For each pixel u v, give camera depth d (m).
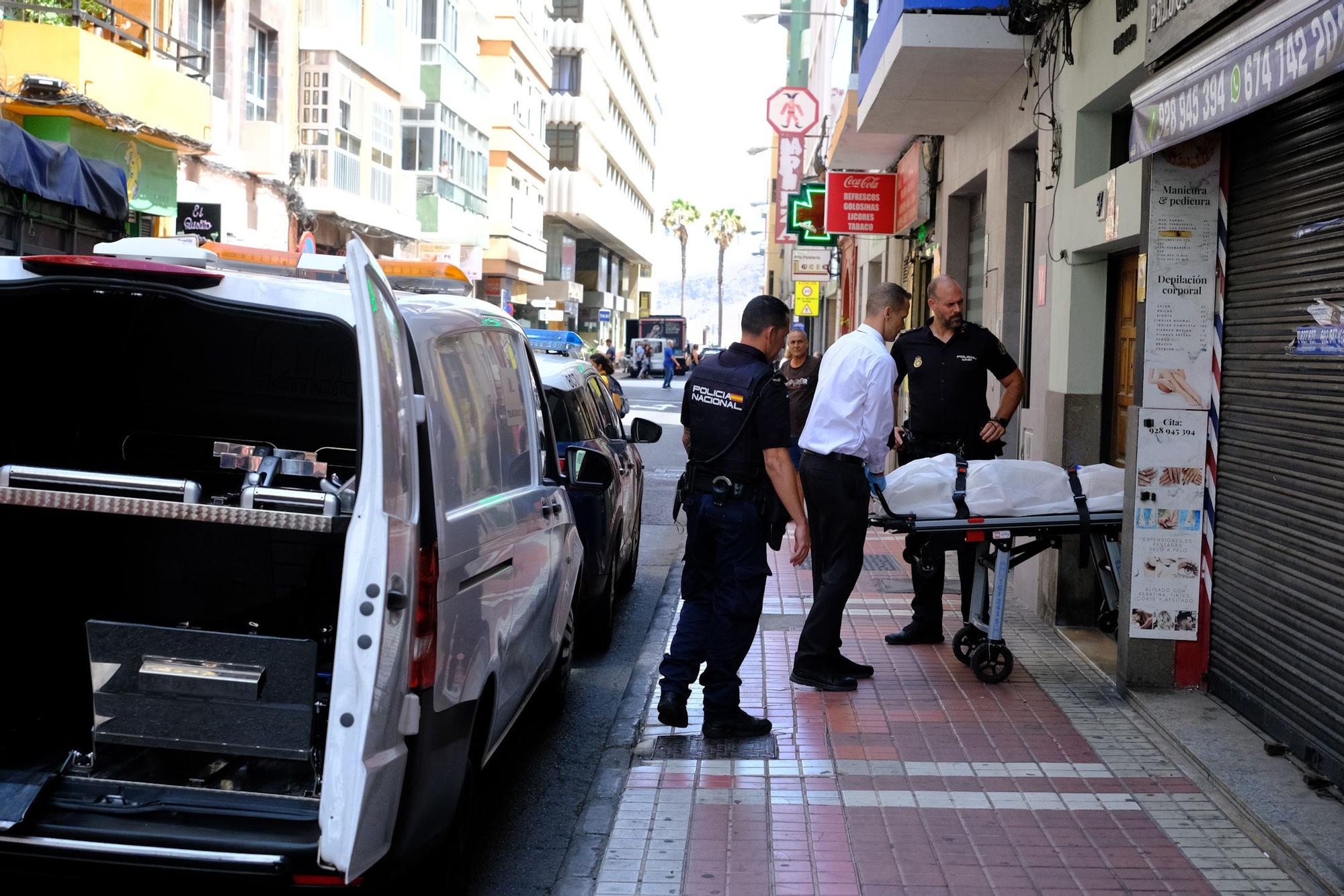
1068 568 8.40
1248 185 5.97
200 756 3.77
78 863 3.46
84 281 3.79
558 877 4.64
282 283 3.80
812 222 25.94
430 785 3.63
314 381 5.10
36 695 4.21
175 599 4.40
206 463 5.17
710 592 6.16
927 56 10.33
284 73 27.12
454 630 3.79
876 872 4.51
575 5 67.38
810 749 5.90
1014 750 5.84
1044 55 9.42
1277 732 5.62
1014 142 10.87
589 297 82.94
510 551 4.62
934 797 5.25
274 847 3.37
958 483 6.83
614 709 6.95
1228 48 4.92
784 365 11.82
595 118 71.12
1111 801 5.18
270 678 3.59
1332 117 5.14
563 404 8.37
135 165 19.31
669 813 5.10
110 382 5.05
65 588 4.33
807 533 5.90
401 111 34.00
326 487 3.91
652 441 9.12
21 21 17.19
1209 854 4.64
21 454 4.90
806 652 6.98
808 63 50.03
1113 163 8.41
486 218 44.66
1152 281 6.26
